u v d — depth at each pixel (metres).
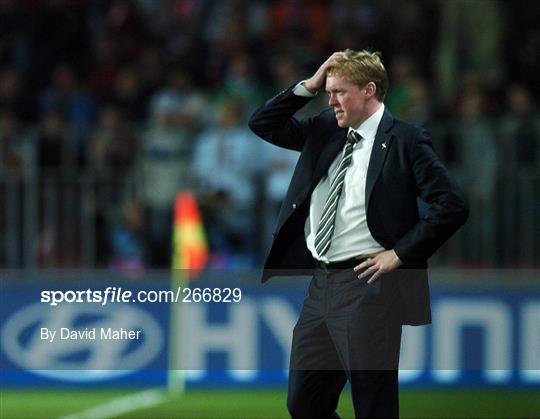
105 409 32.00
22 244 38.22
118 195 38.97
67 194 38.59
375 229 18.94
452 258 38.69
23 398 33.69
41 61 47.06
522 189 38.84
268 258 19.89
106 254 38.53
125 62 46.47
